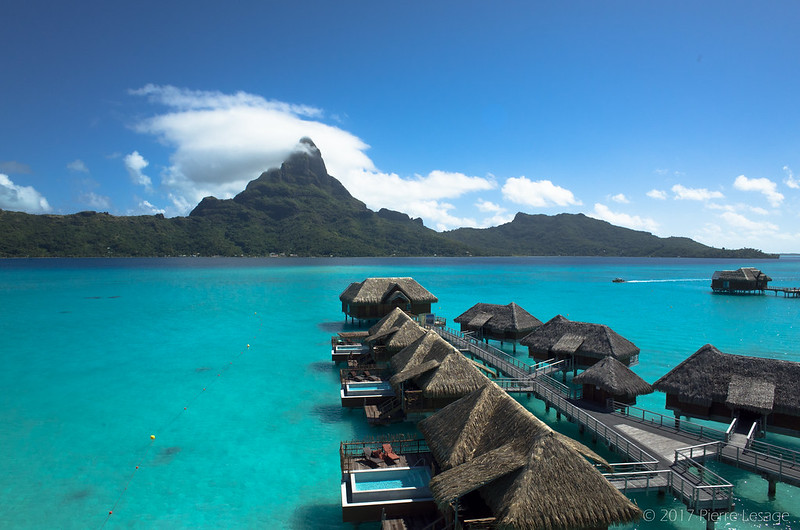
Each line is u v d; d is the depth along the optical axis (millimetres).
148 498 18125
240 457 21562
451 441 16219
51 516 16891
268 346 44594
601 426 21828
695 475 17875
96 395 30094
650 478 17375
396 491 15945
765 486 19125
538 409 28578
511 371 31312
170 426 25062
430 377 23312
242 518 16891
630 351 30281
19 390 31062
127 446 22641
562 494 12891
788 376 21359
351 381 28953
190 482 19344
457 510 13984
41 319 59375
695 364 23766
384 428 24719
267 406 28109
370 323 57125
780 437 23375
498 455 14586
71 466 20625
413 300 53219
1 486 18875
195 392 30734
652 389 24359
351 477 16859
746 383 21797
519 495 12734
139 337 48656
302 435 23922
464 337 41281
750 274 92188
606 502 12914
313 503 17891
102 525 16391
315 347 44281
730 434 20750
